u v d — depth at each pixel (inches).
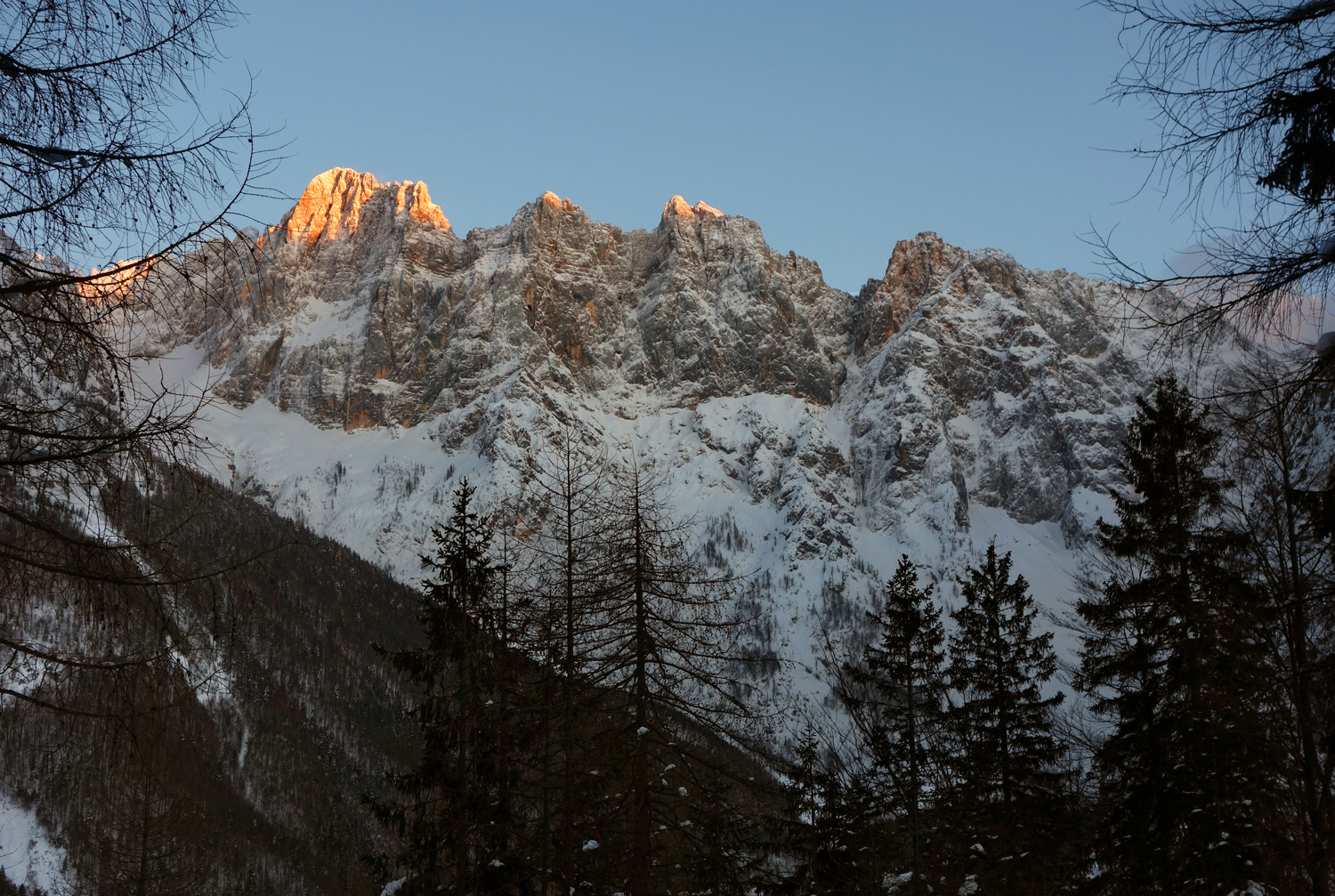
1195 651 819.4
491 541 956.0
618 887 824.9
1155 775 897.5
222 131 327.3
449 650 933.2
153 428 319.0
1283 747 674.8
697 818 833.5
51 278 315.0
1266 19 313.0
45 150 313.1
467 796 892.0
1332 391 324.8
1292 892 730.8
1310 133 315.6
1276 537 617.9
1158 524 938.1
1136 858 891.4
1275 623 593.6
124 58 320.5
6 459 309.6
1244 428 354.0
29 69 312.3
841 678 873.5
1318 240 315.6
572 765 883.4
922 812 803.4
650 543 918.4
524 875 878.4
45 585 319.3
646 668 908.6
